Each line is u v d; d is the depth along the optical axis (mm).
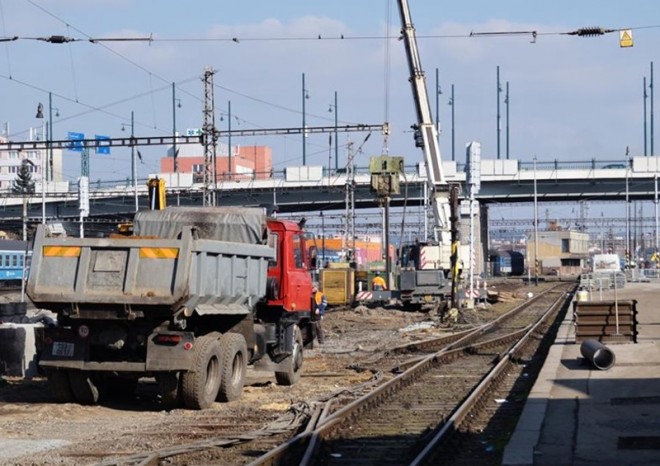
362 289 84312
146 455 15953
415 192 115375
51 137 127188
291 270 27500
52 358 22375
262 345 26047
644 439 16203
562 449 15789
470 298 69125
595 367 27141
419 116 68250
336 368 33000
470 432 19391
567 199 126500
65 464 15617
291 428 19203
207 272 22219
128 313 21531
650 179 116750
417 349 41156
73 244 21922
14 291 77875
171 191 87250
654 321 48594
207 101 68062
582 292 44156
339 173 110938
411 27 67188
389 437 18812
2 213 118312
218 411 22203
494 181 116500
